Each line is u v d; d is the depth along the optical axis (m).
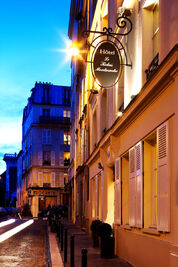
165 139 6.68
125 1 10.34
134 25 9.66
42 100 58.44
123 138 10.88
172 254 5.96
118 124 10.74
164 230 6.49
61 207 46.66
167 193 6.41
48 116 57.62
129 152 9.80
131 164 9.55
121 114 10.06
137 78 9.24
